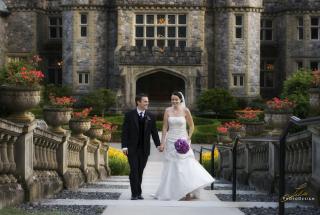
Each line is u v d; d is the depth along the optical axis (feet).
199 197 50.85
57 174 52.90
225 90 190.70
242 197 50.39
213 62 207.41
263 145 59.21
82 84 205.67
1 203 34.91
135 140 50.44
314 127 39.60
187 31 200.34
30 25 213.25
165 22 200.03
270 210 38.27
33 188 41.16
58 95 195.21
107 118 179.63
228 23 205.57
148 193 56.90
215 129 170.81
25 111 41.29
